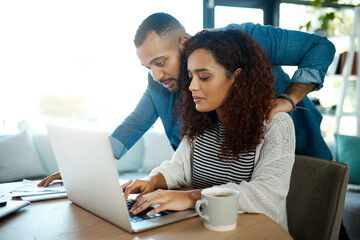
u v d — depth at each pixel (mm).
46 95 3143
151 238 688
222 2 3096
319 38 1310
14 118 3057
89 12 3096
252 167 1044
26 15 2971
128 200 959
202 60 992
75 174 854
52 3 3021
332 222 974
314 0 3031
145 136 3104
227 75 996
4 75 2979
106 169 703
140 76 3242
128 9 3098
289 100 1134
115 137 1473
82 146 764
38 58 3064
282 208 940
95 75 3221
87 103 3254
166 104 1486
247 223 771
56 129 881
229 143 1045
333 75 3008
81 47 3146
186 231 722
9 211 840
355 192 2486
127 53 3188
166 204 827
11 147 2635
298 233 1051
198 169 1142
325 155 1412
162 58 1354
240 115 1008
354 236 2199
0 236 724
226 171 1078
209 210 721
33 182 1214
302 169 1086
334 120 3146
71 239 698
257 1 3207
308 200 1045
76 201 925
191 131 1172
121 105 3299
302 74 1210
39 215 854
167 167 1182
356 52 2969
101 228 754
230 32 1031
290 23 3303
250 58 1003
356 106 2998
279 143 972
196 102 1052
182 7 3062
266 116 1035
